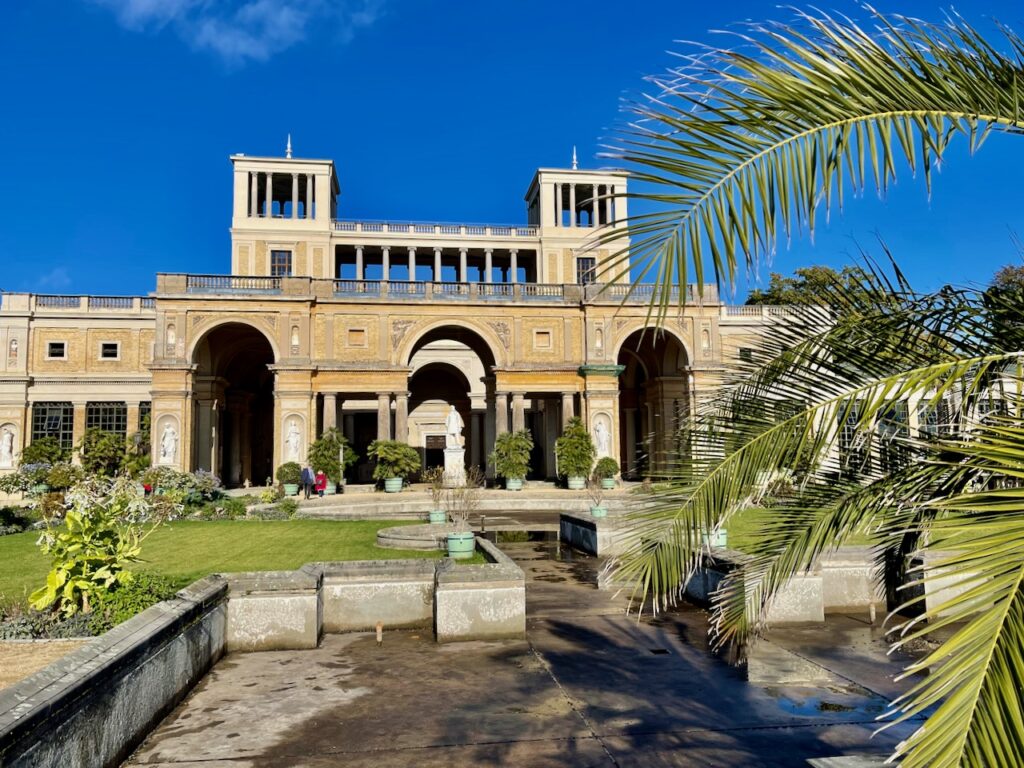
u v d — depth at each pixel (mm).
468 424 58188
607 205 59562
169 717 7047
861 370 4121
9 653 7355
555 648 9438
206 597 8461
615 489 39594
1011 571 2391
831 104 3127
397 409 42062
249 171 55500
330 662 8836
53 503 14695
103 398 48219
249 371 52375
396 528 17703
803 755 6094
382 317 42125
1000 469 2715
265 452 56156
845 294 4434
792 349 4418
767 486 4121
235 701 7488
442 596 9852
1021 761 2143
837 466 4547
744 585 4859
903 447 4340
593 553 17812
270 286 41406
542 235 57906
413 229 57094
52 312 48156
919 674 8148
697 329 42719
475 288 43438
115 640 6312
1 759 4184
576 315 43844
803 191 3158
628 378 54781
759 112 3139
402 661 8867
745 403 4434
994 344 3750
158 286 39906
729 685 7918
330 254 55438
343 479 39188
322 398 43125
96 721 5539
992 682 2217
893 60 3180
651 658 8961
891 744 6293
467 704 7363
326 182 56375
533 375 43000
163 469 31172
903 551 4758
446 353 56875
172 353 39531
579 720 6918
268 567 13352
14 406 46906
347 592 10406
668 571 4180
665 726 6754
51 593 8359
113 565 8727
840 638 9758
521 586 10031
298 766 5965
